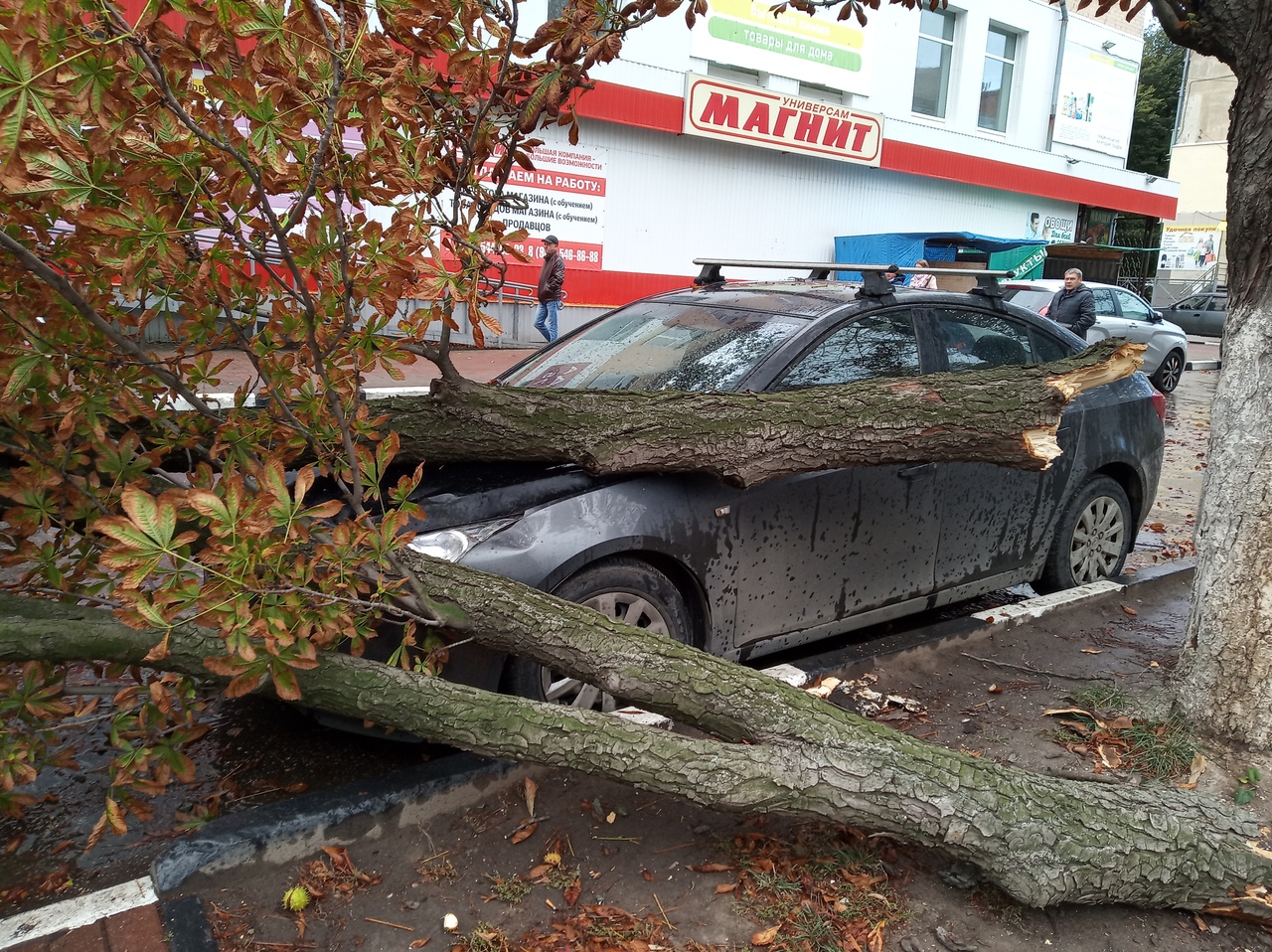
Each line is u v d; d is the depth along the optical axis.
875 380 3.52
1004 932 2.39
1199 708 3.14
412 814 2.65
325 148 2.15
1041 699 3.64
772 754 2.48
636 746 2.45
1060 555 4.78
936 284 12.91
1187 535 6.87
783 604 3.63
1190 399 14.96
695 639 3.47
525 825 2.68
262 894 2.39
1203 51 3.11
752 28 17.41
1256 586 3.01
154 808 2.90
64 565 2.71
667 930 2.32
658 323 4.32
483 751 2.52
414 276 2.36
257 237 2.38
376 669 2.61
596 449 3.07
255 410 3.03
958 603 5.01
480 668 2.96
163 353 3.36
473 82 2.59
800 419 3.24
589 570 3.12
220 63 2.09
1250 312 3.03
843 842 2.64
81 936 2.18
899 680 3.76
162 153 2.05
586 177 16.11
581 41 2.64
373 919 2.33
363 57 2.25
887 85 19.75
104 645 2.46
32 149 1.84
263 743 3.25
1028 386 3.46
